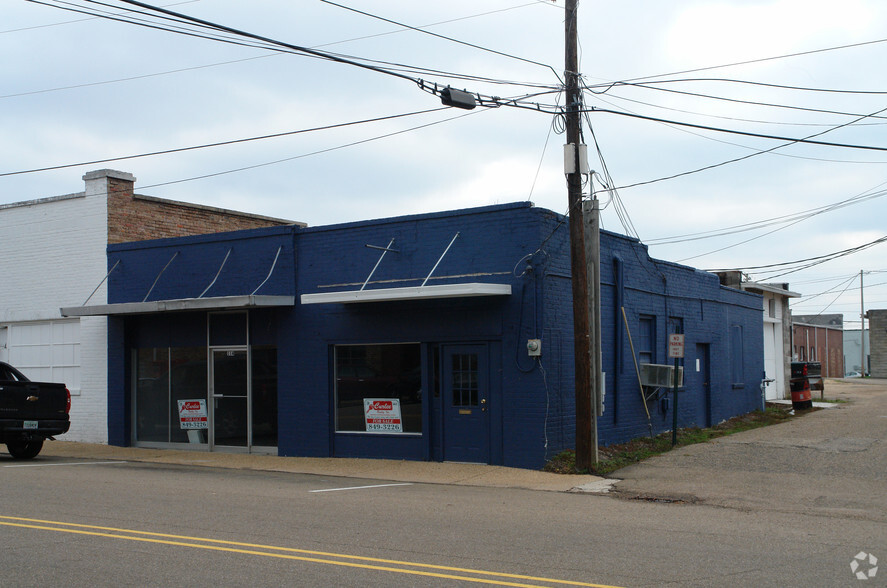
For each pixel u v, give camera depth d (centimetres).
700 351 2225
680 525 977
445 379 1570
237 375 1836
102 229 2058
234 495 1188
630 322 1819
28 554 781
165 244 1944
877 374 6450
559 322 1533
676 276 2072
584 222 1516
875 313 6488
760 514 1070
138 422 1980
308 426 1709
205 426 1870
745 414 2494
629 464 1510
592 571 733
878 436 1784
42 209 2159
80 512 1014
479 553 804
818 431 1917
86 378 2053
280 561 759
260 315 1798
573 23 1437
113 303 2000
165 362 1942
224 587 670
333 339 1686
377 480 1385
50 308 2123
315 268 1727
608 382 1714
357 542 851
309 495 1198
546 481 1348
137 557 771
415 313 1595
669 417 1986
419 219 1606
